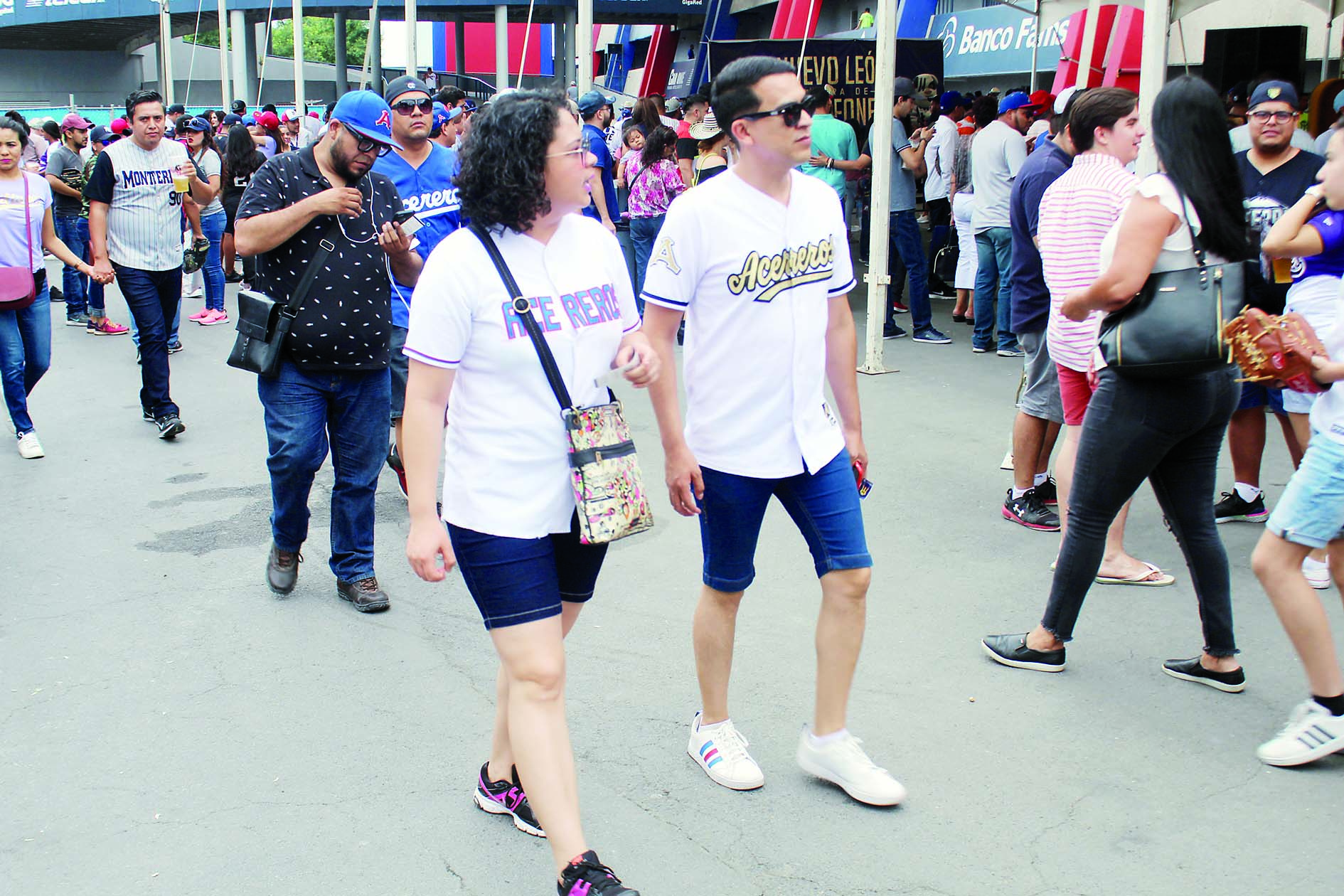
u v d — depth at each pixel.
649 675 4.06
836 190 9.80
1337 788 3.31
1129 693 3.88
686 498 3.11
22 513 5.95
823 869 2.97
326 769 3.48
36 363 6.96
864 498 5.94
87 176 11.32
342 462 4.71
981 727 3.66
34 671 4.16
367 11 28.36
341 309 4.49
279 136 15.84
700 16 23.55
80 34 39.91
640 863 3.00
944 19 16.91
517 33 29.17
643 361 2.79
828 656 3.25
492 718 3.81
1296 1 10.77
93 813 3.25
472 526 2.70
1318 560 4.67
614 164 12.09
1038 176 5.19
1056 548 5.24
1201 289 3.37
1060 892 2.87
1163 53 6.48
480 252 2.64
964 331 10.56
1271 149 4.96
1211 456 3.74
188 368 9.50
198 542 5.51
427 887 2.92
